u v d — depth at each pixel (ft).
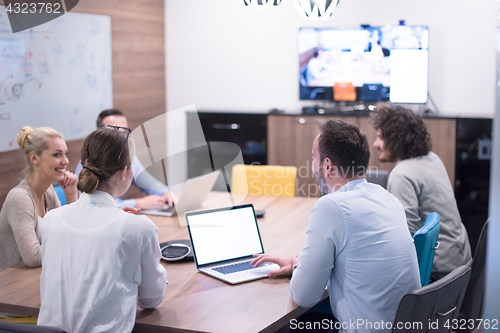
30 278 6.32
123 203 9.45
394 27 16.07
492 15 15.65
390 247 5.41
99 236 4.91
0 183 12.98
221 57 19.02
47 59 14.23
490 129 14.79
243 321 5.13
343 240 5.36
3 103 12.91
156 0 18.92
